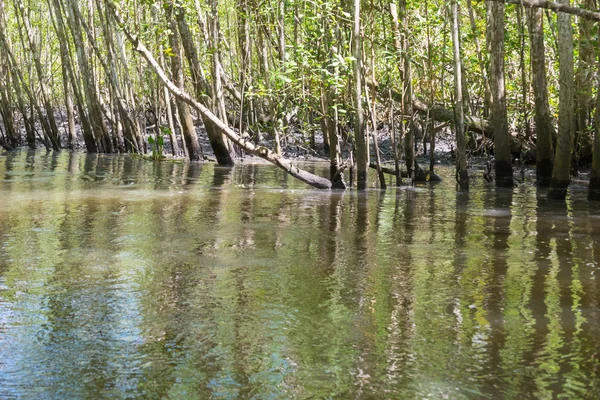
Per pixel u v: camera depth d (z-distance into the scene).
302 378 4.16
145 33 15.15
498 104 13.57
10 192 12.33
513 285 6.16
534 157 17.80
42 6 32.78
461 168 13.05
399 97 16.33
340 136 20.83
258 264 6.91
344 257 7.25
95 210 10.28
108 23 22.91
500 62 13.48
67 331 4.94
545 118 13.52
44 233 8.45
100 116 24.14
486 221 9.55
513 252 7.52
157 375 4.21
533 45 13.38
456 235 8.50
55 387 4.04
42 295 5.80
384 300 5.70
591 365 4.35
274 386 4.06
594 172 11.59
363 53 13.26
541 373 4.24
